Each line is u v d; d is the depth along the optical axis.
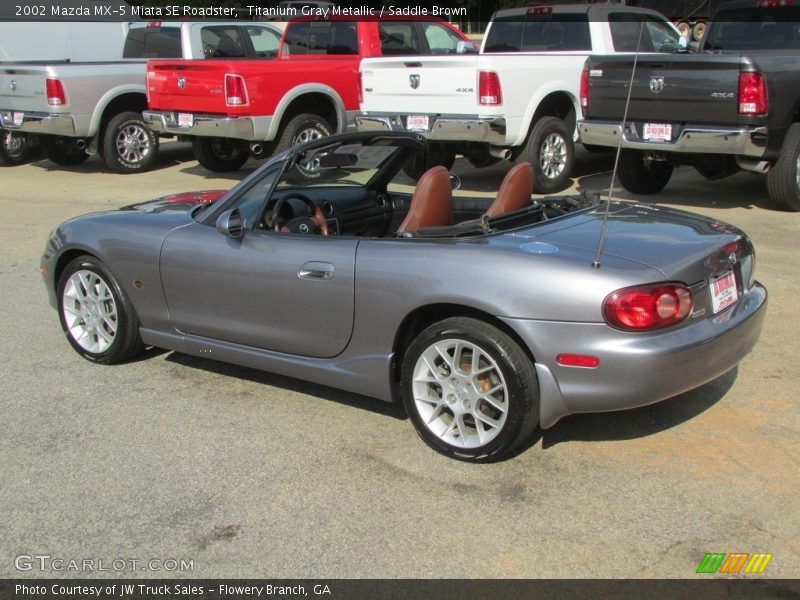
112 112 12.94
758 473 3.64
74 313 5.24
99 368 5.15
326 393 4.68
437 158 5.22
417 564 3.11
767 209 8.52
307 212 4.89
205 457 3.97
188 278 4.63
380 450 3.98
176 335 4.86
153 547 3.28
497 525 3.33
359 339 4.06
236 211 4.40
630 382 3.43
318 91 11.33
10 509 3.57
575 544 3.19
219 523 3.42
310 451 4.00
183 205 5.29
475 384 3.73
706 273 3.69
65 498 3.64
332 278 4.05
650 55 8.20
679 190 9.77
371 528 3.35
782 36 9.58
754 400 4.33
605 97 8.70
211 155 12.62
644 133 8.46
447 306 3.80
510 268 3.59
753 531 3.23
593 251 3.66
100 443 4.14
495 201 4.46
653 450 3.87
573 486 3.59
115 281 4.96
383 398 4.10
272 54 13.48
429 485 3.65
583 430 4.08
